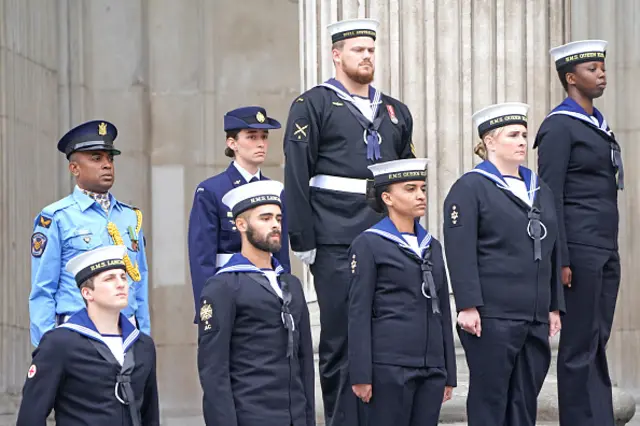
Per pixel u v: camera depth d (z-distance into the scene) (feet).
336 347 102.27
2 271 153.07
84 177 106.42
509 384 98.17
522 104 99.14
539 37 122.11
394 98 111.04
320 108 103.14
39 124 163.94
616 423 120.26
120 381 88.02
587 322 103.14
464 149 120.37
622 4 151.74
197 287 105.91
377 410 94.68
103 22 174.70
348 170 102.58
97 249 89.40
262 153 109.09
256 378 88.84
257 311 89.30
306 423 90.48
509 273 96.78
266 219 90.58
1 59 154.81
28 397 87.20
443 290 96.27
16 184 156.66
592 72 103.71
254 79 176.86
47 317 103.65
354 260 95.35
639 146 150.20
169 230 174.50
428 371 94.73
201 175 175.52
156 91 175.73
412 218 96.58
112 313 89.40
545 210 98.48
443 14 120.98
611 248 103.45
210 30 176.96
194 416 171.53
